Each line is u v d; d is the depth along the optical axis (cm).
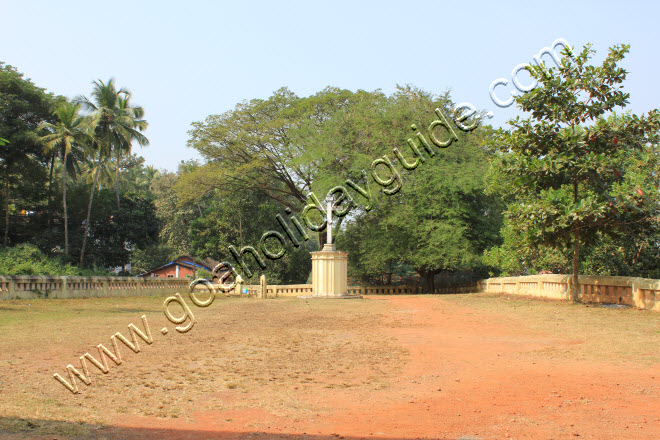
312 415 584
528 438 496
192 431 519
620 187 1586
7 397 610
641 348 906
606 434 502
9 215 4481
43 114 4316
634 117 1511
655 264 1919
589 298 1611
